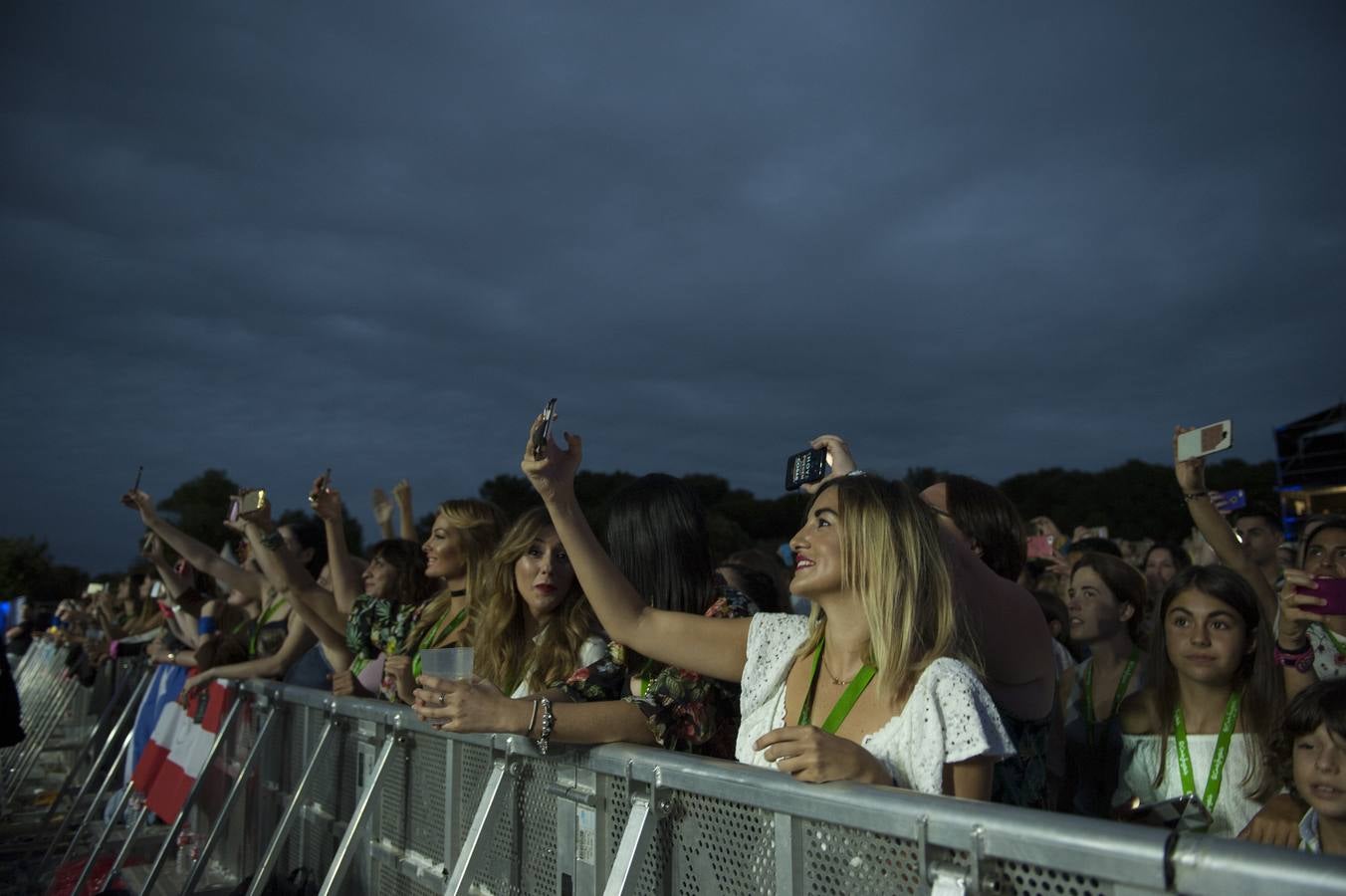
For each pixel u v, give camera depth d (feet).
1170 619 8.96
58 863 19.22
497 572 9.79
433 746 9.37
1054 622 14.99
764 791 5.34
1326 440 80.28
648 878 6.33
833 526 6.41
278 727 14.11
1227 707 8.76
